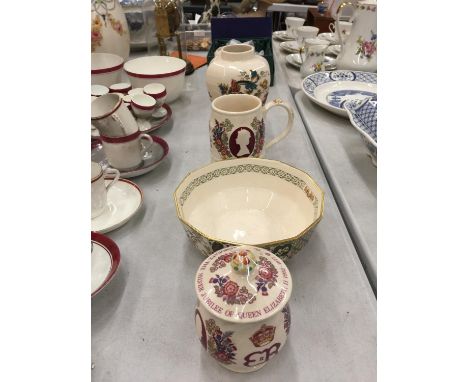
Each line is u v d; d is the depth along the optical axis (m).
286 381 0.42
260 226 0.61
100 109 0.72
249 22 1.13
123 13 1.22
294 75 1.31
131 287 0.53
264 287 0.39
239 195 0.66
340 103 1.01
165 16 1.17
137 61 1.09
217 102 0.68
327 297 0.52
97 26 1.13
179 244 0.61
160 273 0.55
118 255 0.54
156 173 0.78
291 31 1.65
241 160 0.66
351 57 1.16
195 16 1.78
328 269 0.56
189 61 1.29
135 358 0.44
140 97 0.89
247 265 0.39
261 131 0.69
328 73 1.12
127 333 0.47
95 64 1.11
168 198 0.71
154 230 0.63
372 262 0.56
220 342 0.38
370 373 0.43
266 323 0.37
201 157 0.83
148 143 0.81
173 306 0.50
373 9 1.09
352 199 0.69
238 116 0.65
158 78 1.00
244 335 0.37
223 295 0.38
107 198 0.69
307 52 1.25
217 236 0.58
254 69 0.81
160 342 0.46
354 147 0.86
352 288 0.53
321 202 0.56
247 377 0.42
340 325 0.48
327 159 0.82
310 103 1.07
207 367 0.43
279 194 0.65
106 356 0.44
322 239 0.61
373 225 0.63
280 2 2.45
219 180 0.66
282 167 0.65
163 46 1.22
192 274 0.55
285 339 0.41
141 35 1.42
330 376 0.42
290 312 0.45
